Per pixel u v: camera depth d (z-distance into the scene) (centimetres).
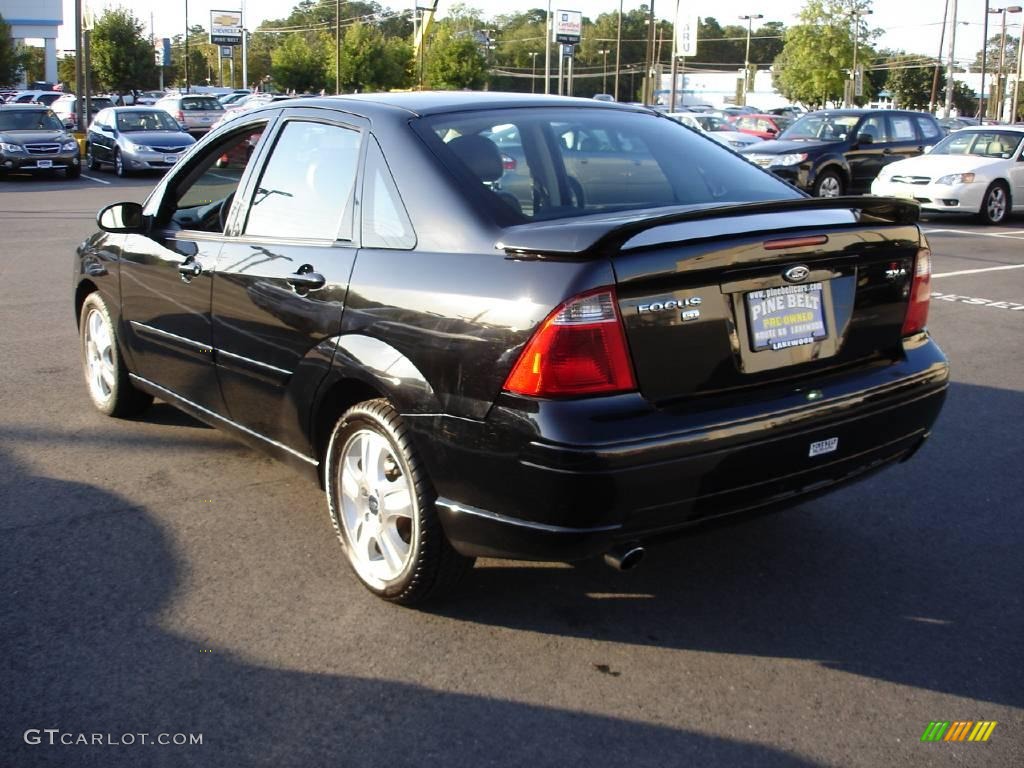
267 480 487
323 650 336
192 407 478
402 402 333
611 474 291
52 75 6775
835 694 315
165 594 373
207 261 435
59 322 832
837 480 345
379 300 345
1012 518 452
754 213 321
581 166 376
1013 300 997
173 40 10519
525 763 280
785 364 330
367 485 363
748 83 7331
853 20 5556
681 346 307
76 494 467
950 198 1695
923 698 313
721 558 410
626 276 295
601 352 294
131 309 509
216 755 282
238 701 308
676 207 369
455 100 397
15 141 2348
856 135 1936
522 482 301
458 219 335
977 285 1086
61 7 6706
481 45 6656
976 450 544
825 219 334
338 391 373
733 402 317
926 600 376
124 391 554
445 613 362
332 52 6412
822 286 339
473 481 315
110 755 281
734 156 432
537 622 357
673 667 329
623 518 299
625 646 341
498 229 326
